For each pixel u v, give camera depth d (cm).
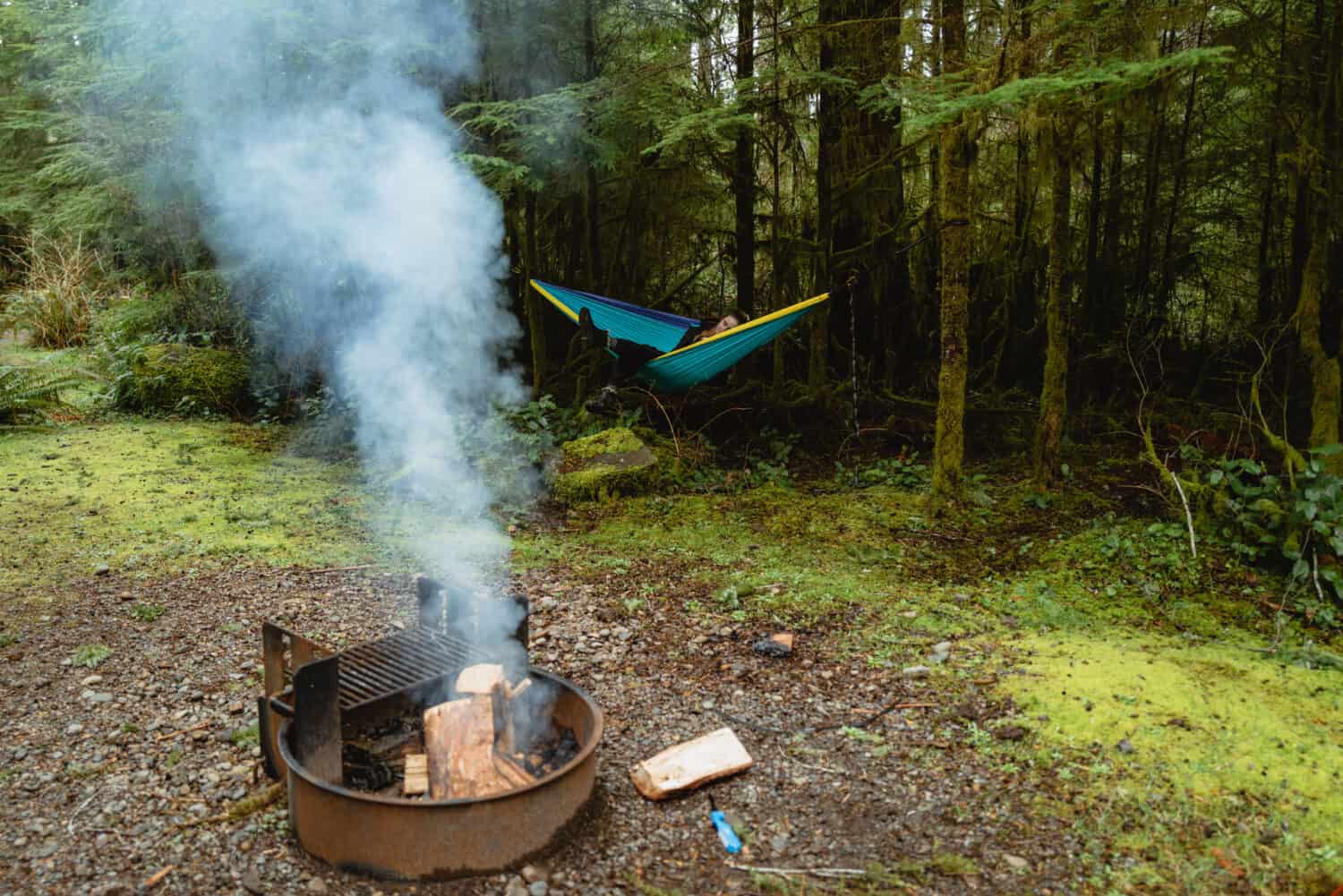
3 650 344
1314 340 449
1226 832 235
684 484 602
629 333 653
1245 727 281
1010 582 422
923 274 824
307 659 260
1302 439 596
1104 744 274
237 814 239
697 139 692
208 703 305
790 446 678
